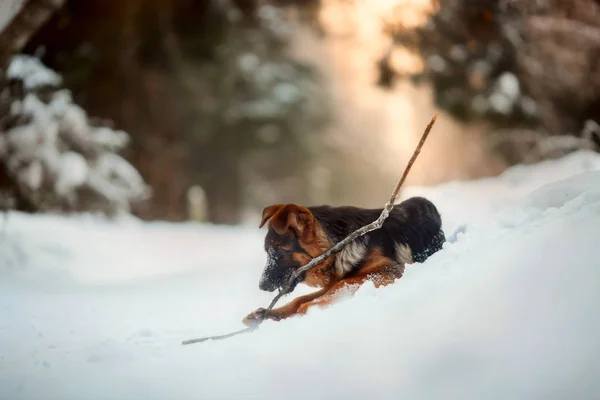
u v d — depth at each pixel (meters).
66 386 4.55
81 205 20.77
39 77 18.72
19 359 5.54
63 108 19.88
